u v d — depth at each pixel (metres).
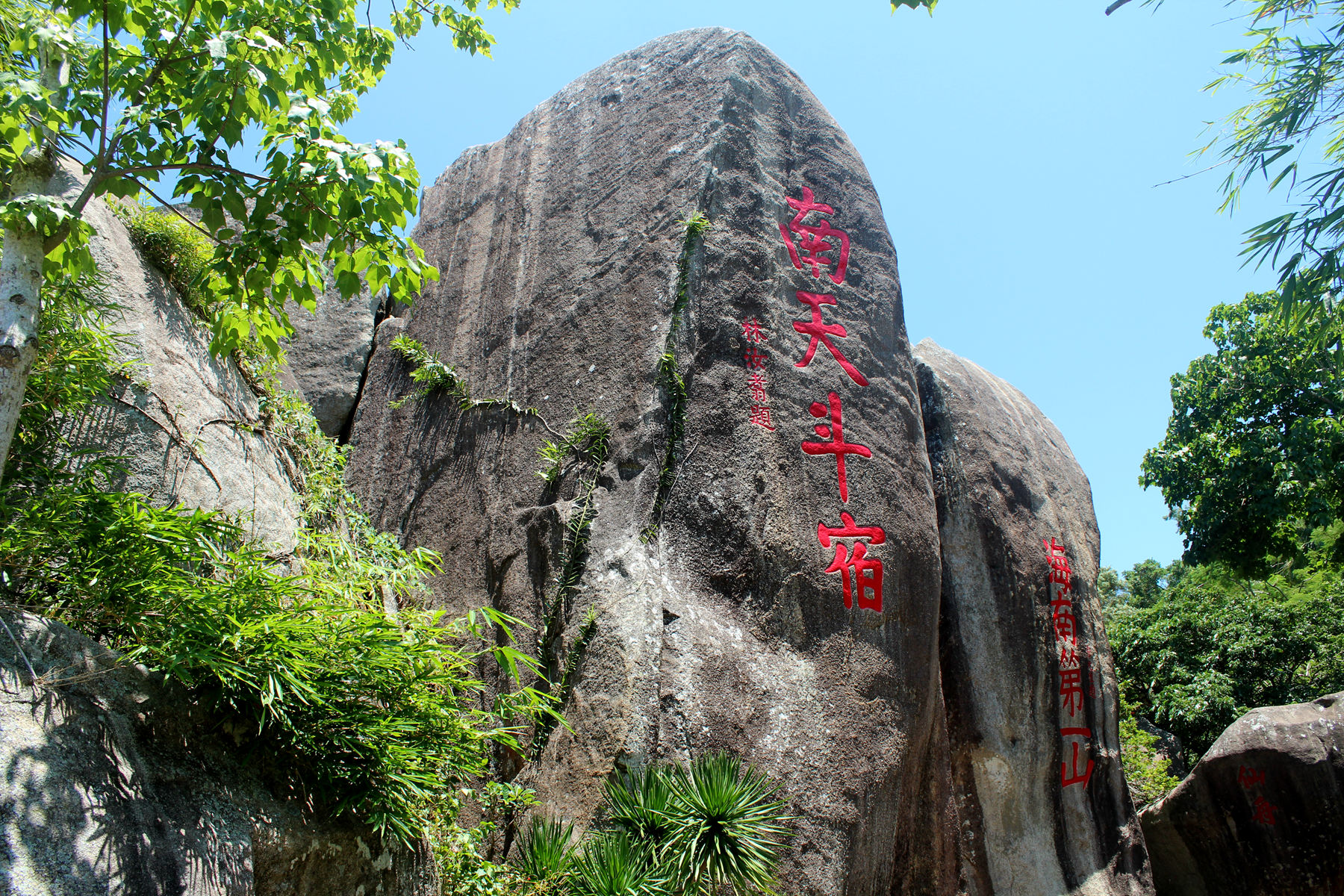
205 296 3.28
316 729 2.71
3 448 2.38
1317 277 5.05
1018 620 6.57
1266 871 7.45
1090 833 6.44
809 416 5.36
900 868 4.86
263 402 4.82
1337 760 7.33
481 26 5.95
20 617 2.24
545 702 4.18
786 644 4.72
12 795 1.90
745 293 5.48
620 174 6.25
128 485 3.57
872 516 5.33
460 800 3.99
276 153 2.81
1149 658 13.54
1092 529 7.84
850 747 4.63
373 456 6.43
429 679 2.98
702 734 4.24
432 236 7.51
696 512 4.87
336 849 2.70
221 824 2.34
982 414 7.23
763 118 6.12
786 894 4.11
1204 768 7.76
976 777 6.02
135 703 2.35
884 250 6.31
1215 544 13.66
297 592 3.07
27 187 2.71
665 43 6.67
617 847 3.62
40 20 2.92
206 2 2.84
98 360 3.36
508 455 5.68
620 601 4.57
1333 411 12.91
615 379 5.38
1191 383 14.12
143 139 2.78
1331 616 13.01
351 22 3.14
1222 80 5.09
